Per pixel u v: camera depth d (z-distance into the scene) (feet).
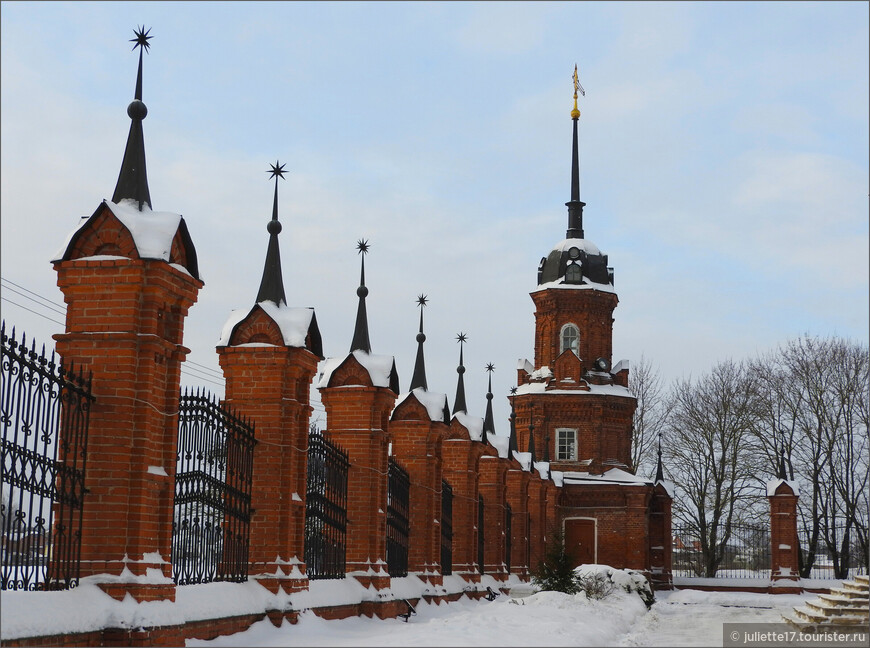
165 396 50.75
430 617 89.35
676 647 65.57
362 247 84.94
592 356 192.03
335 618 71.97
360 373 82.69
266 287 67.67
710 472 208.95
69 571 45.83
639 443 240.12
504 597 124.47
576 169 201.26
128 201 51.39
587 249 196.44
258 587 62.44
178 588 53.16
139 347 48.98
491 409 148.87
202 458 57.52
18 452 41.88
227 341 65.77
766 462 204.64
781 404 203.62
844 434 197.36
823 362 200.75
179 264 51.37
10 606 39.78
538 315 195.31
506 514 146.30
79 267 48.98
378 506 82.53
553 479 176.76
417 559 98.43
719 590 177.37
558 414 188.65
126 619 45.98
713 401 210.38
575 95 203.10
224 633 55.88
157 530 49.93
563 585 107.86
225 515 61.41
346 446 82.58
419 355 103.30
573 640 59.36
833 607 84.33
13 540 46.62
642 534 177.37
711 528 200.54
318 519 75.25
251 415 65.31
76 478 46.78
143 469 48.21
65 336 48.65
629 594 113.39
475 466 121.08
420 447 99.96
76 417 46.68
